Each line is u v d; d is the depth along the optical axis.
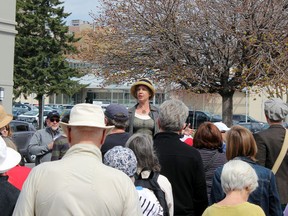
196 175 4.31
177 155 4.31
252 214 3.41
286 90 19.48
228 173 3.57
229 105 20.52
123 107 5.03
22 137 16.77
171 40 20.30
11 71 17.39
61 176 2.74
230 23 18.77
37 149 7.57
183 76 19.69
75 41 39.88
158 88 21.94
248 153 4.40
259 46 18.06
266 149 5.10
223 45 19.16
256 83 18.66
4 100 17.16
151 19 20.48
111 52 21.77
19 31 38.19
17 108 47.56
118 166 3.52
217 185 4.30
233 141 4.41
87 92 60.19
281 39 18.64
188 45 19.91
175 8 19.98
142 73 21.02
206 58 20.05
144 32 20.52
